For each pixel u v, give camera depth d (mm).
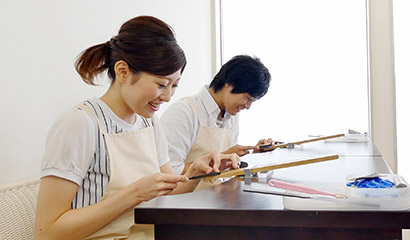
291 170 1440
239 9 3797
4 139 1417
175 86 1241
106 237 1183
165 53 1147
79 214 1101
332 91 3570
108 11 2125
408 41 3410
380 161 1618
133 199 1100
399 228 873
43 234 1109
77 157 1143
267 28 3699
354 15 3506
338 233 924
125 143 1266
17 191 1365
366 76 3521
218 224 941
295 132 3650
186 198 1056
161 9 2840
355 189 912
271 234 952
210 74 3861
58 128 1157
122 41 1181
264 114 3707
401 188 899
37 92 1586
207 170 1363
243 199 1029
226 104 1950
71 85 1802
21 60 1503
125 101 1229
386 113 3492
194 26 3461
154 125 1487
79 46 1863
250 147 1991
